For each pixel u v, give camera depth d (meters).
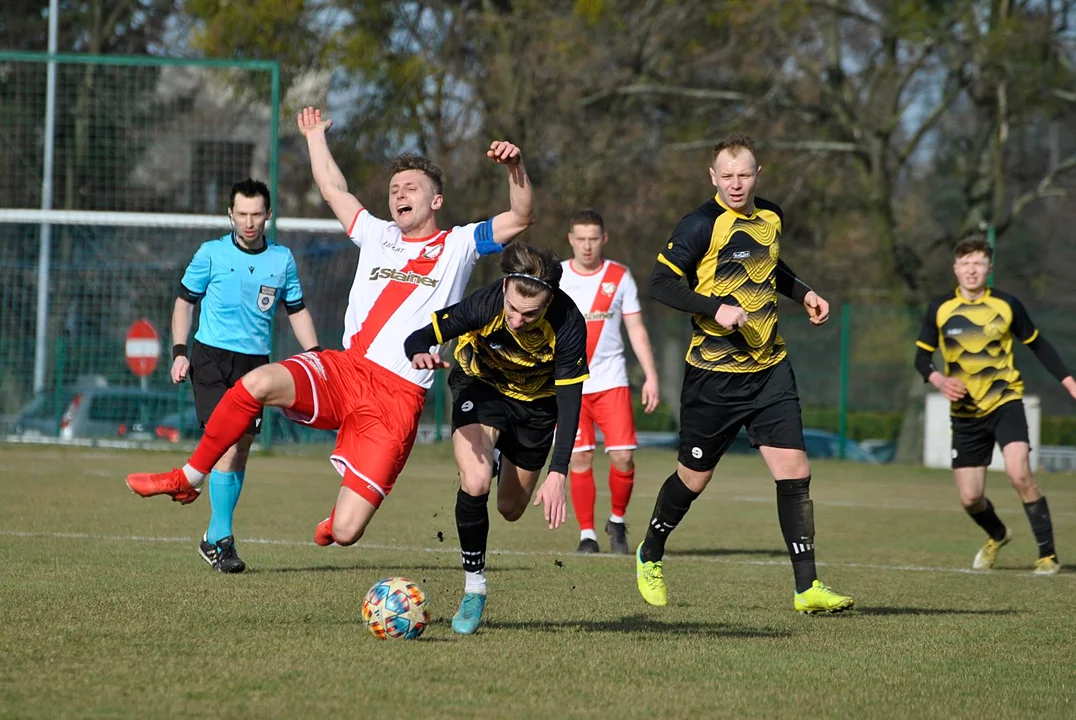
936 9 77.94
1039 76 75.38
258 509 32.69
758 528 33.09
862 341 73.44
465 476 15.80
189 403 60.19
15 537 24.89
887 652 15.48
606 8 80.31
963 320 26.25
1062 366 26.19
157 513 30.53
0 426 59.16
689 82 89.31
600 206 91.50
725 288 18.41
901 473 60.44
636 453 68.88
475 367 16.36
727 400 18.59
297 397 15.72
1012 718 12.18
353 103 84.50
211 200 73.81
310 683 12.66
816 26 84.81
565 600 19.06
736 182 18.12
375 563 22.72
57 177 72.69
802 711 12.27
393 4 82.81
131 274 63.81
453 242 16.56
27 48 90.88
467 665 13.80
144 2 90.62
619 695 12.69
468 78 83.88
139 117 72.94
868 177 83.12
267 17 77.69
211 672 12.98
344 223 17.38
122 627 15.23
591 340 27.06
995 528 25.98
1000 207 80.94
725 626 17.16
